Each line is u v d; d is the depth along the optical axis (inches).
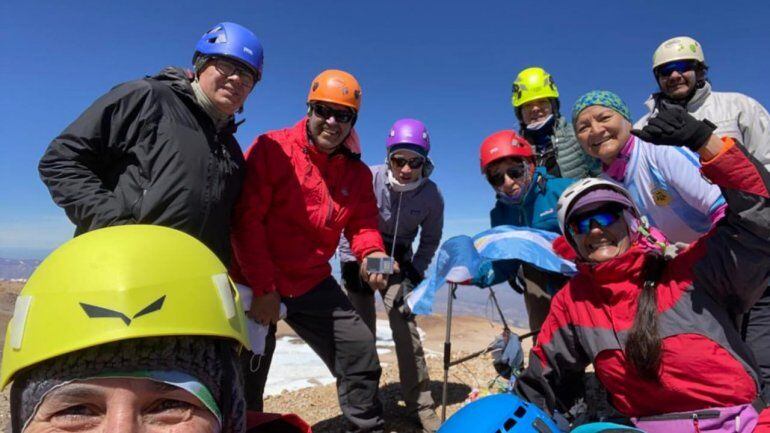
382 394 222.1
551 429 86.5
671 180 121.0
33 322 37.8
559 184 173.5
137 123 101.7
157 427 38.4
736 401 91.3
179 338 39.4
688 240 130.5
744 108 152.7
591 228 103.0
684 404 95.3
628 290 98.9
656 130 86.2
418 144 181.0
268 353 147.4
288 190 140.4
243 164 124.6
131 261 38.9
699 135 84.4
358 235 160.9
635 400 101.3
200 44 114.1
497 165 177.8
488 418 86.5
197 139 107.7
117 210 98.7
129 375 37.0
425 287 161.3
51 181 99.0
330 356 156.4
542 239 165.0
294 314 155.7
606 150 132.5
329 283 155.6
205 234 108.3
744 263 88.7
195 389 39.1
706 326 92.6
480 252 162.7
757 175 82.7
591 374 203.6
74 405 37.2
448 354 161.9
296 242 145.7
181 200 102.4
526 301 185.0
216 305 42.0
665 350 93.7
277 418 63.1
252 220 133.1
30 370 38.2
